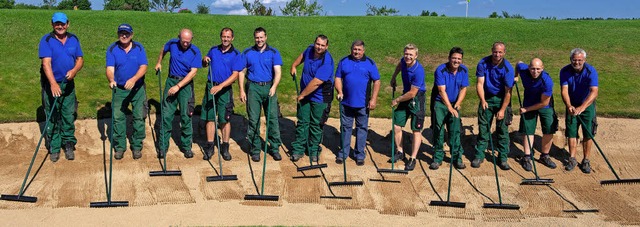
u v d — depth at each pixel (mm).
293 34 12484
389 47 11945
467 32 13125
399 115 7070
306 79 6758
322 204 5844
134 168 6715
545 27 13719
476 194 6250
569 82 6785
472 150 7812
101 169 6645
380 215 5602
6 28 10992
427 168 7086
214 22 12953
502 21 14453
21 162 6746
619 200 6066
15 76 8875
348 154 7223
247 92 6832
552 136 7141
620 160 7332
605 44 12258
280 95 9203
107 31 11656
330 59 6594
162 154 7039
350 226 5312
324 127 8359
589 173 6957
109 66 6477
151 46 11023
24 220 5234
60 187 6055
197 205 5715
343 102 6902
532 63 6559
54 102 6180
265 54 6672
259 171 6793
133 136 6977
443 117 6832
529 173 6973
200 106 8594
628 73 10234
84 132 7566
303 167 6676
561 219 5562
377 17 14641
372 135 8148
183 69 6680
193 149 7488
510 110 6816
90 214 5422
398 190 6312
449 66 6621
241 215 5500
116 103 6711
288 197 6008
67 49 6492
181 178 6453
